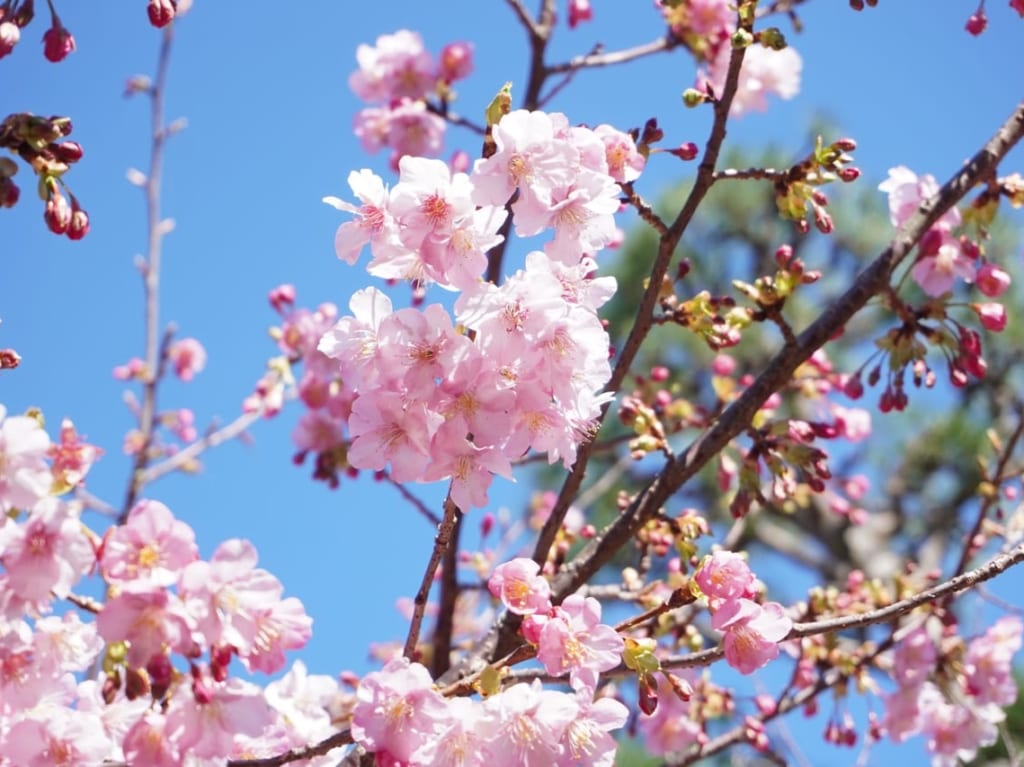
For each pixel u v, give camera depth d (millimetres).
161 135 1688
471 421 964
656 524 1245
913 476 2352
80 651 1011
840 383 1380
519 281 971
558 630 953
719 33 1418
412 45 1653
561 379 971
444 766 949
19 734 994
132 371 1726
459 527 1406
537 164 979
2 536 946
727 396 1420
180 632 928
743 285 1208
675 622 1284
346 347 984
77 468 984
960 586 987
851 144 1172
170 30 1708
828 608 1386
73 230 1000
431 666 1394
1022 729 1821
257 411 1614
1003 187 1250
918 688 1426
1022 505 1409
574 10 1611
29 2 1028
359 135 1653
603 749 956
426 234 969
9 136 991
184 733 958
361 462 974
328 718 1095
